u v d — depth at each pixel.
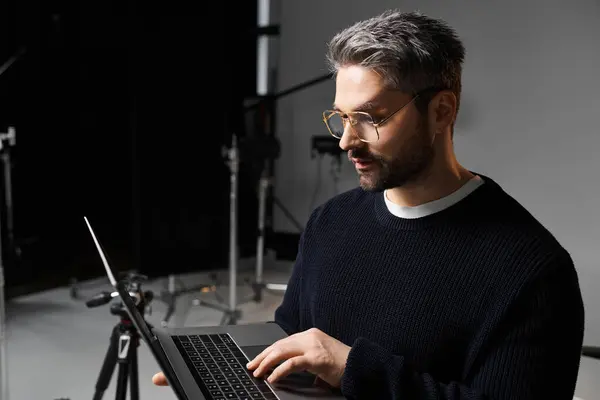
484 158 4.32
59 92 4.20
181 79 3.96
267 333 1.14
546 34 4.05
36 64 4.06
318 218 1.16
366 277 1.02
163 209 3.96
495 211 0.96
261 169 4.05
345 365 0.90
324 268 1.08
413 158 0.91
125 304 0.92
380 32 0.89
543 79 4.09
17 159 4.06
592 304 3.91
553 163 4.12
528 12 4.08
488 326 0.89
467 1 4.25
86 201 4.41
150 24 3.79
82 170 4.36
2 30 3.89
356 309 1.02
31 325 3.61
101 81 4.38
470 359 0.91
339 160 4.63
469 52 4.28
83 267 4.46
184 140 4.01
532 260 0.89
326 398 0.91
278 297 4.29
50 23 4.07
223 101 4.15
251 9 4.52
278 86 5.00
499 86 4.22
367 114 0.89
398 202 1.02
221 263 4.24
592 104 3.97
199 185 4.09
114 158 4.50
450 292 0.93
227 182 4.23
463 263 0.94
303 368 0.91
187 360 1.00
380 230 1.04
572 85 4.01
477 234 0.94
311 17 4.81
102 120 4.41
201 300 3.96
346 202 1.15
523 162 4.21
